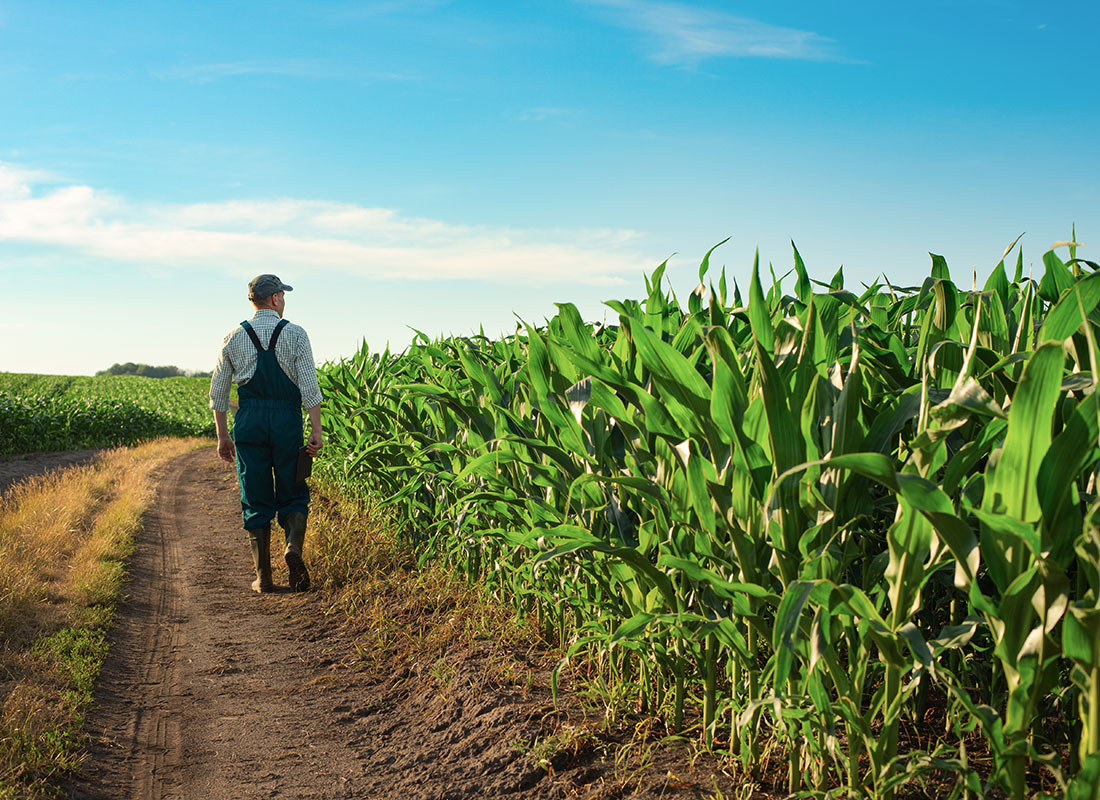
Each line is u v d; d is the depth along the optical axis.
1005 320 1.93
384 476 5.13
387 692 3.18
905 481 1.25
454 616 3.65
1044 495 1.27
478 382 3.46
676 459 2.05
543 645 3.22
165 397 36.78
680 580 2.19
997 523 1.20
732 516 1.81
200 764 2.56
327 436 7.79
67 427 17.00
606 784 2.05
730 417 1.71
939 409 1.38
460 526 3.13
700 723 2.28
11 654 3.22
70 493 7.30
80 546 5.37
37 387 39.50
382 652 3.57
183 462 12.67
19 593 3.82
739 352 2.30
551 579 3.05
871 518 2.17
